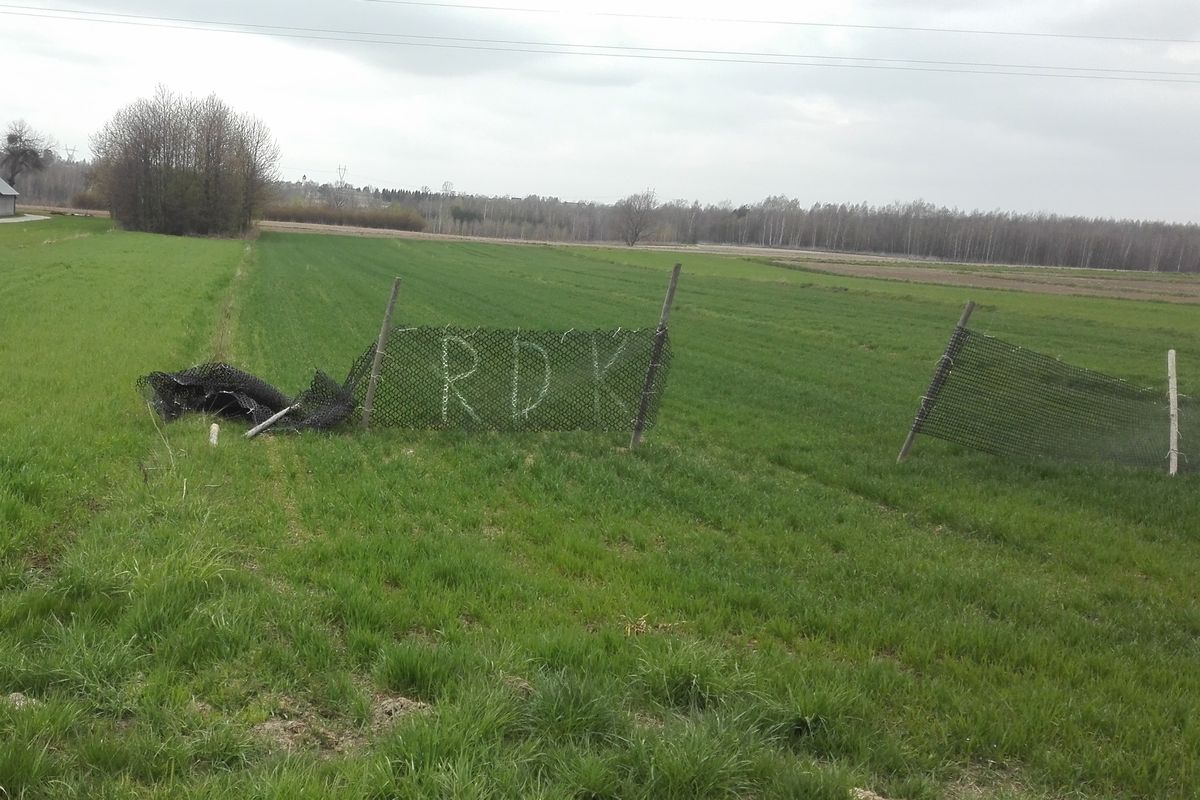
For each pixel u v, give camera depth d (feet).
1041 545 25.79
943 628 18.28
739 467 34.86
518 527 24.27
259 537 21.07
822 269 255.91
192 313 70.64
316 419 34.47
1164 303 168.66
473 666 14.53
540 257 250.57
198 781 11.00
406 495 25.98
